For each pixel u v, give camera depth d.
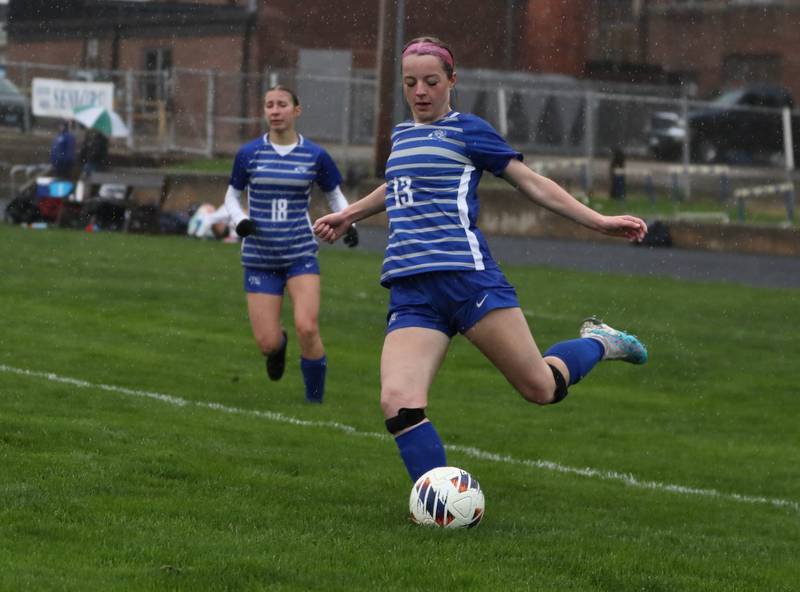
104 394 25.44
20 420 21.09
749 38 124.00
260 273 25.91
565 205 15.73
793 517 19.19
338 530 15.38
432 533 15.40
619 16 123.75
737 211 86.31
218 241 66.06
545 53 111.06
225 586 12.78
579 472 21.78
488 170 15.98
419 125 16.05
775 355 37.72
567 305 47.00
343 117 91.06
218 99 100.56
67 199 69.19
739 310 48.03
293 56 110.44
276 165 25.44
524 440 24.67
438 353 15.84
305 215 25.70
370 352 35.16
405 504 17.25
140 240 63.47
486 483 19.88
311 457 20.64
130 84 92.56
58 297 41.50
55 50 117.62
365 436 23.38
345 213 16.92
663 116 97.81
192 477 18.19
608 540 16.00
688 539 16.69
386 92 85.19
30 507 15.61
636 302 49.00
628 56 123.75
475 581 13.36
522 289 51.62
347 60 105.31
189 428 22.42
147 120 95.44
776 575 14.82
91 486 16.98
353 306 43.34
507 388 30.70
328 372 31.36
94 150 75.44
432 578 13.41
